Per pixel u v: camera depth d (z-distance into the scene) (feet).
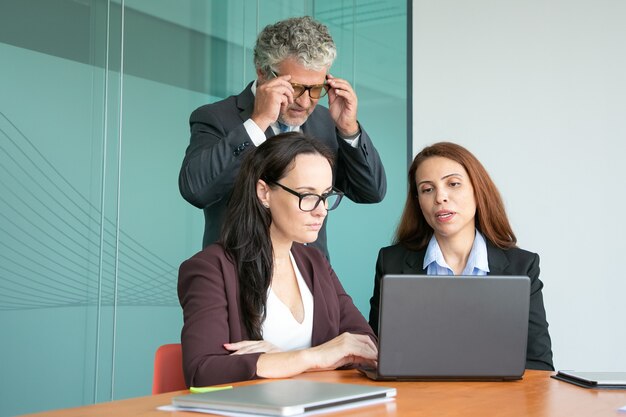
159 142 12.35
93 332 11.50
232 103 9.65
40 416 4.39
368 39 15.69
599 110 15.69
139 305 11.96
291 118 9.06
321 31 8.94
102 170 11.67
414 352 6.00
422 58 16.88
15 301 10.84
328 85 9.42
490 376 6.08
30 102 11.03
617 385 5.82
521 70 16.26
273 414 4.26
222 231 7.01
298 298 7.17
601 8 15.75
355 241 15.11
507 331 6.11
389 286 6.00
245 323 6.77
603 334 15.44
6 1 10.82
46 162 11.14
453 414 4.59
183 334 6.53
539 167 16.06
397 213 15.81
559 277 15.80
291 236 6.86
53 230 11.19
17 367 10.84
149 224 12.12
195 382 6.10
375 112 15.72
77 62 11.49
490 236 8.79
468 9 16.70
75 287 11.36
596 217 15.62
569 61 15.93
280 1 14.23
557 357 15.69
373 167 9.75
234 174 8.76
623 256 15.40
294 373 6.05
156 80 12.33
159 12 12.42
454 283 6.08
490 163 16.43
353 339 6.38
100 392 11.55
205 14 13.05
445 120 16.70
